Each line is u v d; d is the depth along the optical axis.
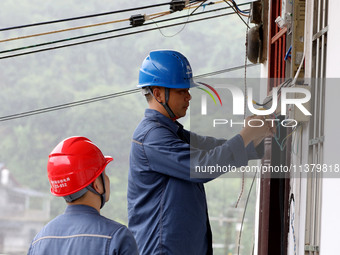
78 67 80.19
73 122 73.38
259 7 8.09
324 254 4.66
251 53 8.07
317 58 5.10
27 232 68.38
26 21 82.88
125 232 3.76
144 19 8.70
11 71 79.56
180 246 4.64
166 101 4.84
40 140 73.75
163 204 4.66
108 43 81.88
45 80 79.62
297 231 5.42
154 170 4.68
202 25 75.94
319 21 5.12
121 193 64.94
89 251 3.69
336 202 4.45
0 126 75.19
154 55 4.90
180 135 4.86
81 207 3.86
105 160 4.00
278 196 6.22
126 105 73.62
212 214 42.16
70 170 3.85
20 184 71.38
